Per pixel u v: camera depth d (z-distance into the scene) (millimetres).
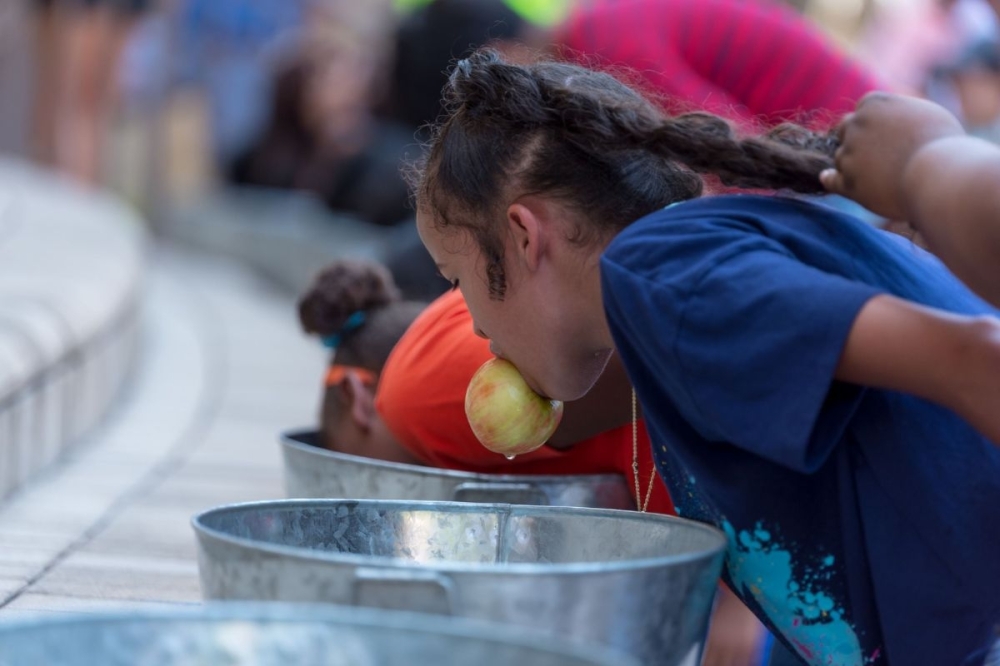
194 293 11023
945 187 1919
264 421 5891
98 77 12344
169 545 3719
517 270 2389
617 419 2902
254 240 11883
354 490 2990
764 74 4469
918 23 8594
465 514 2566
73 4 11992
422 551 2559
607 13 4457
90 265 6645
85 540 3736
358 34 14789
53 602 3105
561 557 2516
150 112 14453
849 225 2295
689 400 2051
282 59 13109
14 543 3666
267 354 8047
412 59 6449
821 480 2178
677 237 2100
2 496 4129
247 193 13234
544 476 2967
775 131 2428
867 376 1952
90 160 12555
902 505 2137
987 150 1933
